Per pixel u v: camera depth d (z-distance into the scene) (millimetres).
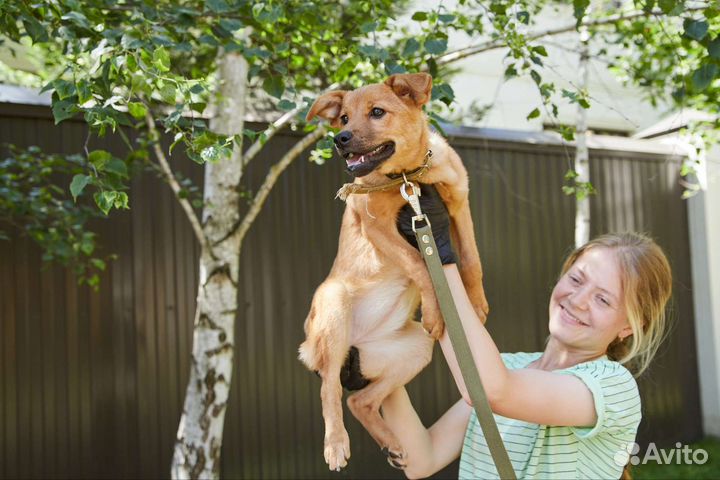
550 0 5754
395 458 2117
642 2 3227
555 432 1794
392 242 1980
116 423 4641
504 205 6207
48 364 4469
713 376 7102
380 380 2227
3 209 4176
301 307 5305
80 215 4199
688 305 7250
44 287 4488
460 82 7574
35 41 2375
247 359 5090
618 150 6828
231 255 3816
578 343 1940
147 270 4797
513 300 6195
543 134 6531
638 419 1792
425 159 2043
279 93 2873
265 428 5125
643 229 6973
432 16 3104
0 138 4441
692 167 4402
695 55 4020
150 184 4836
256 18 2729
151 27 2518
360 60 3180
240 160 3941
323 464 5309
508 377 1635
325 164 5461
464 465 2047
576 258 2070
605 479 1790
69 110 2125
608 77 8203
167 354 4836
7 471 4293
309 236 5359
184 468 3729
